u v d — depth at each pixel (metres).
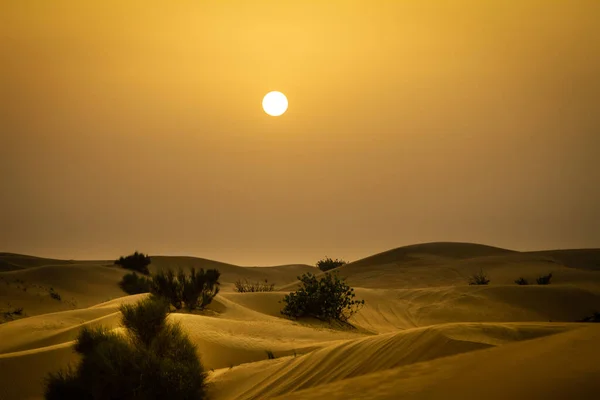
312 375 19.89
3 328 44.34
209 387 23.67
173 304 52.22
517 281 89.75
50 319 45.56
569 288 64.56
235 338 32.81
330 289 53.62
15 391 25.59
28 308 75.69
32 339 39.41
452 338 17.78
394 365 17.70
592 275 89.75
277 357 29.25
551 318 58.56
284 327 38.88
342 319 55.00
